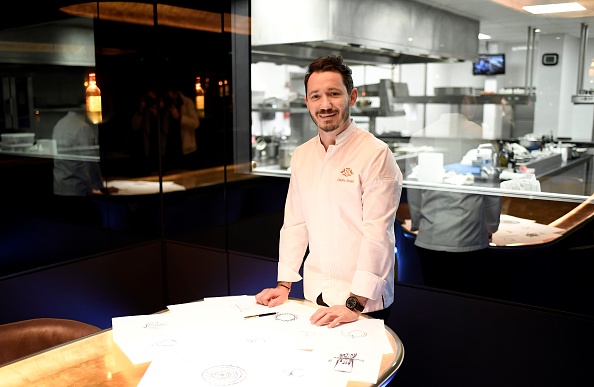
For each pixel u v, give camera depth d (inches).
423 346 115.4
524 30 200.1
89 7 130.2
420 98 234.5
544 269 101.0
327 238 83.0
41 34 120.6
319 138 84.3
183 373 56.9
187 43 143.4
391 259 79.8
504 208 104.0
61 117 126.4
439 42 211.3
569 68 192.2
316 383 54.9
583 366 98.2
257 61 207.5
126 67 140.5
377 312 82.4
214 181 143.3
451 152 187.6
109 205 140.3
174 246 154.1
